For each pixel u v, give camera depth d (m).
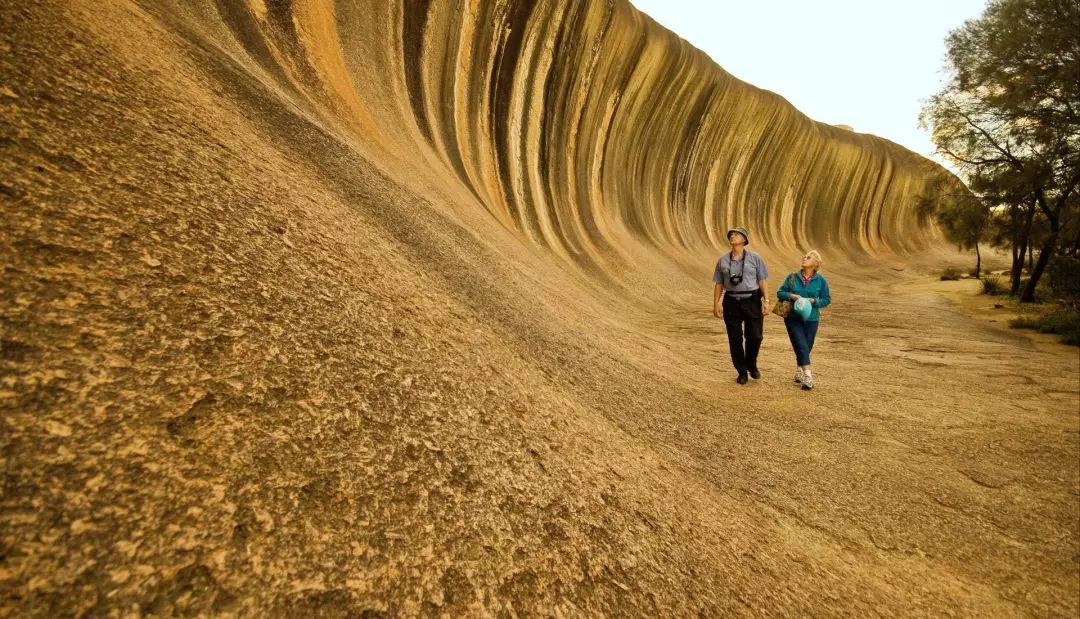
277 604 0.97
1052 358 10.45
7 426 0.93
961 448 5.13
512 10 14.97
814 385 6.66
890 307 17.47
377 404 1.63
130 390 1.14
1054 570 3.34
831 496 3.61
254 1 6.54
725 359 8.10
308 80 6.34
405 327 2.23
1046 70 16.64
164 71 2.64
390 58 10.67
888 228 52.12
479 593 1.26
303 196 2.71
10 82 1.62
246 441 1.22
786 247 37.88
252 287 1.70
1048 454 5.24
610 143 21.31
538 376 3.12
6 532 0.82
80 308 1.21
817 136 38.44
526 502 1.68
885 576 2.79
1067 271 17.50
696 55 24.89
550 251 12.70
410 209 4.64
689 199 28.78
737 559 2.18
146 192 1.70
